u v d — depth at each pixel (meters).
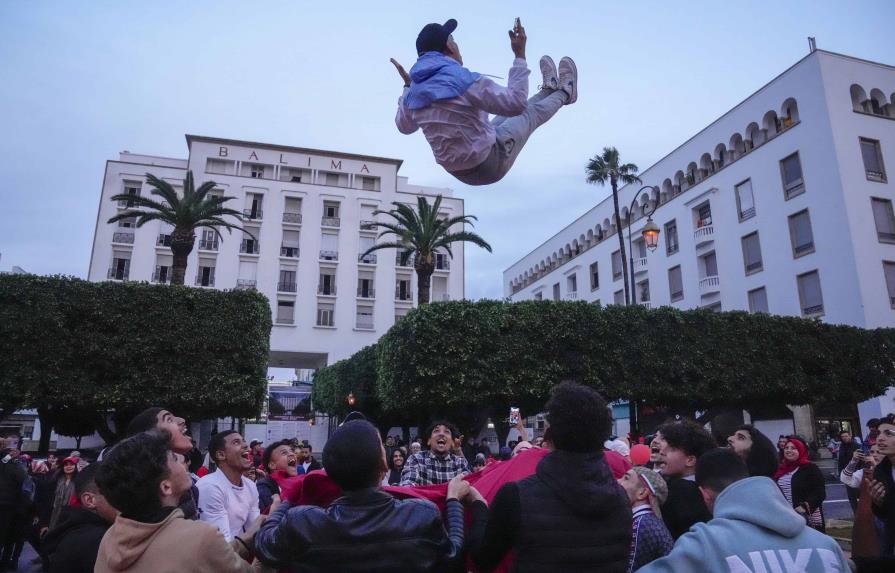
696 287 37.06
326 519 2.36
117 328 20.80
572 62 3.70
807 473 5.63
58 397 19.58
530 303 23.25
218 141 50.06
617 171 33.16
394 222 51.59
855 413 29.47
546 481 2.42
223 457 4.45
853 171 28.95
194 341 21.45
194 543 2.27
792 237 31.08
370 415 34.78
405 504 2.52
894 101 31.30
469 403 22.08
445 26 3.23
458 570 2.62
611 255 46.84
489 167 3.06
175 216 26.62
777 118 32.88
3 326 19.27
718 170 36.44
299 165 51.69
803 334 25.06
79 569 2.81
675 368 23.20
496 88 2.94
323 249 49.50
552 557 2.28
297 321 47.00
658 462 4.54
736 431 4.43
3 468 7.62
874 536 3.78
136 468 2.35
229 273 46.53
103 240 44.84
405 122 3.42
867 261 27.80
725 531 2.05
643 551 2.83
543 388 22.00
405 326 22.47
